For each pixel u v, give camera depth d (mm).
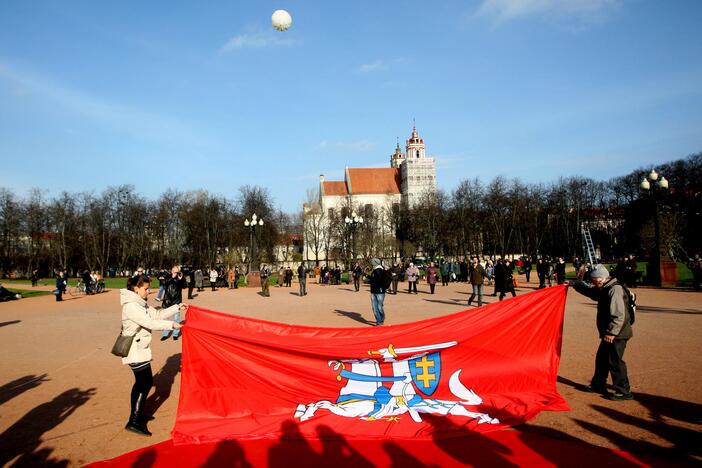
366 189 107688
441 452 4672
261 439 5102
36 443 5258
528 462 4438
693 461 4449
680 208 53062
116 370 8789
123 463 4605
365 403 5859
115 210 69250
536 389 6371
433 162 104000
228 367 5832
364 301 22141
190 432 5254
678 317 13781
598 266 6824
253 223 40219
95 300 25703
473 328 6691
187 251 67812
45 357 10078
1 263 64250
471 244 70500
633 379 7371
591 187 72000
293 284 40781
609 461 4453
